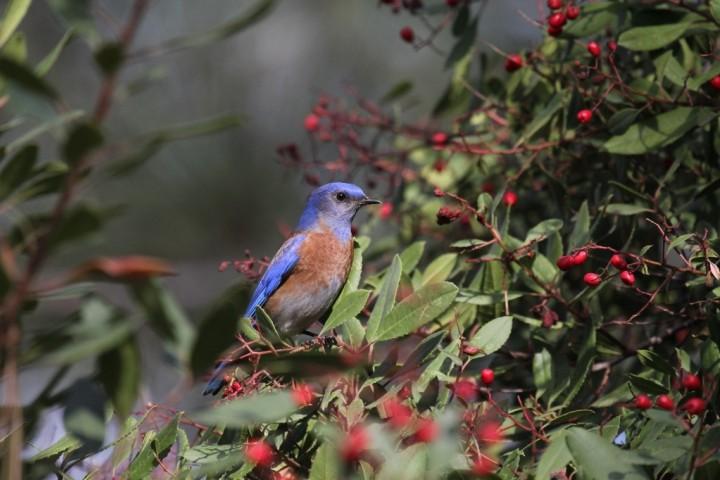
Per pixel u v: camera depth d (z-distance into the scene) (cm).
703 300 912
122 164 527
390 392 820
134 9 496
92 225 501
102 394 635
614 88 1034
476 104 1236
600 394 997
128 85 525
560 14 1011
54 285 501
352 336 905
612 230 1009
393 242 1300
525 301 1083
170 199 1819
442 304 876
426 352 873
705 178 1033
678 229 979
